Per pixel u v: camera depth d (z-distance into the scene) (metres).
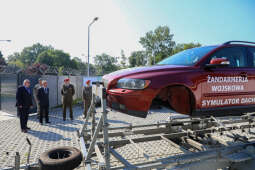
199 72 2.76
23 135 5.54
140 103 2.41
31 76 9.05
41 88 7.00
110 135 3.36
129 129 3.70
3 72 9.03
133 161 3.56
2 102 9.20
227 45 3.25
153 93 2.42
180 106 3.05
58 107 11.39
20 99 5.80
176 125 4.06
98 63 87.00
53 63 82.12
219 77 2.91
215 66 2.66
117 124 6.73
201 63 2.88
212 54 3.02
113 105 2.64
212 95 2.84
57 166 2.26
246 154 2.68
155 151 4.07
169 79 2.52
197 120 4.27
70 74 14.75
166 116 8.33
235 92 3.06
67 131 5.96
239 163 2.63
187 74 2.67
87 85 8.05
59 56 83.88
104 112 2.12
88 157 2.36
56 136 5.44
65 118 7.66
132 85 2.41
